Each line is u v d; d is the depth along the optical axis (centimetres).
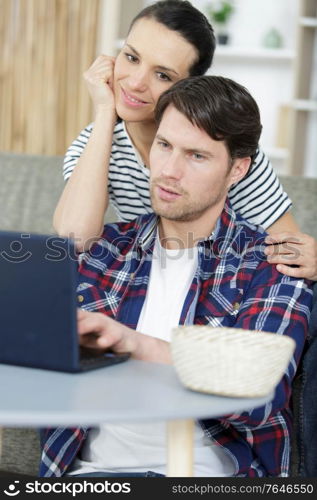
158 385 113
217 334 109
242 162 160
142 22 187
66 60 376
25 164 241
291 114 434
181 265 161
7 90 379
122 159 204
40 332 117
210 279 159
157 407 101
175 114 151
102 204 194
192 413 100
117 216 227
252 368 108
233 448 150
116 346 128
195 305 155
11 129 380
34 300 116
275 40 444
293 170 439
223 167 155
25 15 376
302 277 157
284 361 112
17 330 118
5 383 110
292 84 440
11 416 94
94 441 154
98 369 121
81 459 156
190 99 150
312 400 171
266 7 457
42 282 115
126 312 159
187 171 152
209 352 108
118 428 151
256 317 150
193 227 159
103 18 399
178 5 186
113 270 165
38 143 379
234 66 463
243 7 459
